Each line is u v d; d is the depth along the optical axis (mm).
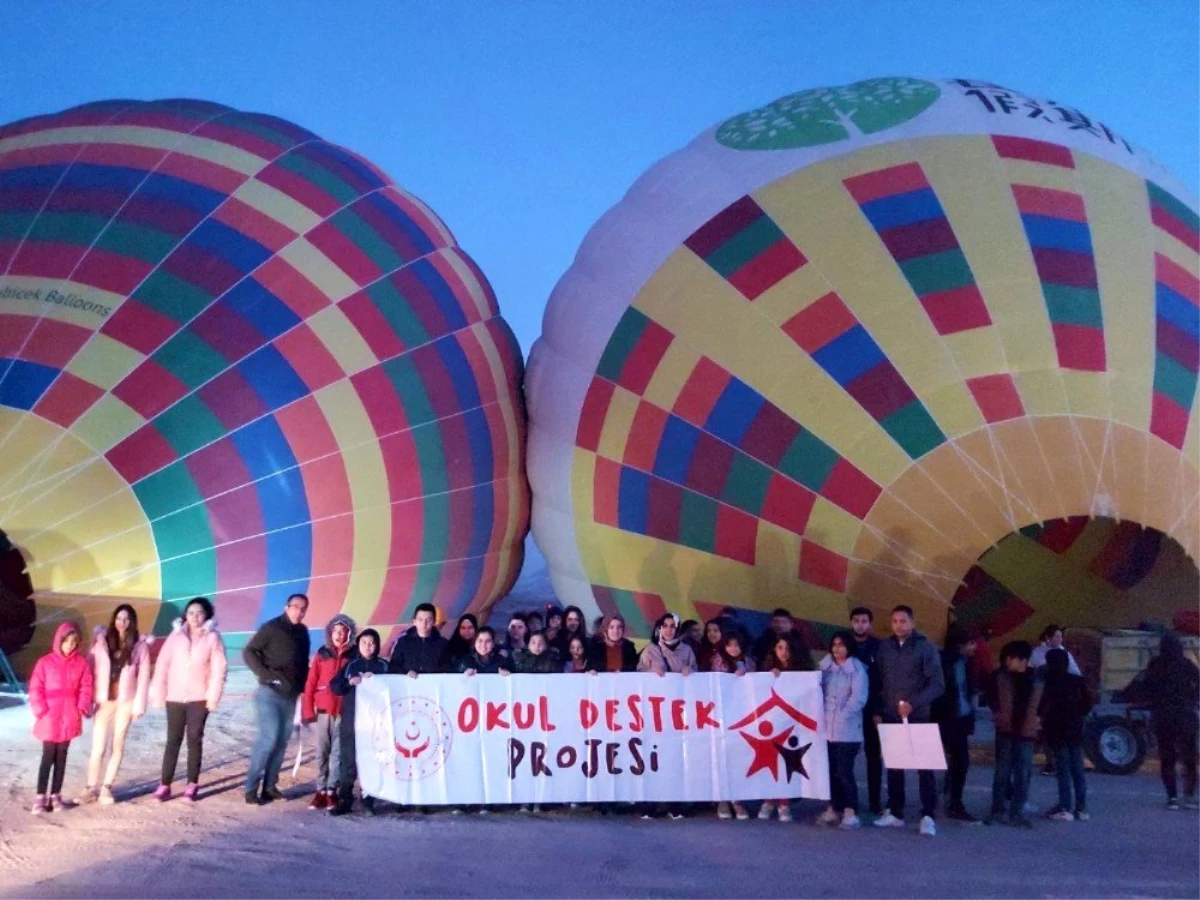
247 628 11547
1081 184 11148
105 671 7953
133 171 12320
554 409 12781
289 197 12805
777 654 8320
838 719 7703
